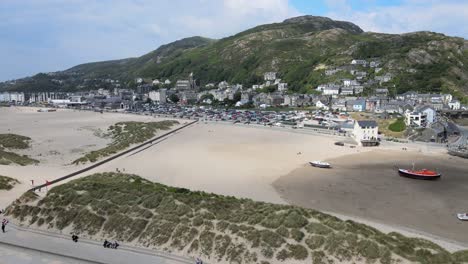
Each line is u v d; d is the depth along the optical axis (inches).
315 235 2218.3
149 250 2277.3
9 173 4082.2
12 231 2536.9
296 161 5290.4
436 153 6048.2
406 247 2143.2
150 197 2748.5
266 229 2303.2
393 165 5147.6
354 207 3376.0
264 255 2127.2
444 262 2022.6
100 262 2137.1
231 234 2299.5
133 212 2593.5
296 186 4015.8
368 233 2266.2
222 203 2711.6
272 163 5118.1
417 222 3034.0
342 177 4439.0
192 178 4254.4
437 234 2792.8
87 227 2513.5
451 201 3592.5
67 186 2979.8
